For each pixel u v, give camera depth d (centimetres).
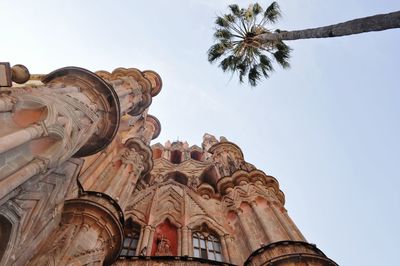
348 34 1323
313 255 1717
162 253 2012
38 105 1280
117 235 1620
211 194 2964
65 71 1836
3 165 1053
